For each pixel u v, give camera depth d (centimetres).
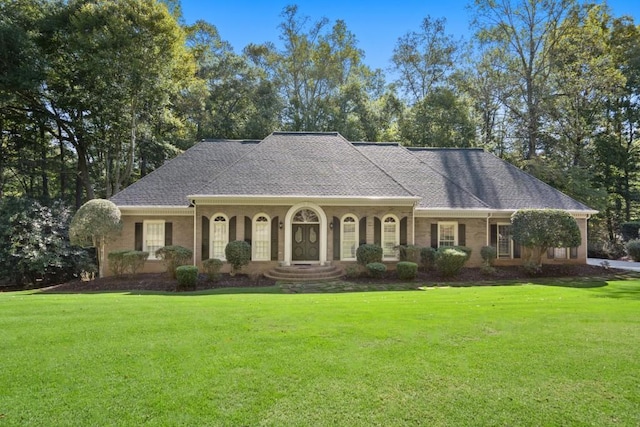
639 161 3825
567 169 3180
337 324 833
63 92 2783
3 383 541
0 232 2066
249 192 1914
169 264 1775
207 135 3825
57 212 2341
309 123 4122
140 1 2466
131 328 803
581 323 844
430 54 4400
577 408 476
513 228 2023
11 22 2495
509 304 1079
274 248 1944
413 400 495
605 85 3186
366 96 4256
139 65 2506
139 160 3553
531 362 612
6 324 838
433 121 3712
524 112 3694
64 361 619
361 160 2195
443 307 1025
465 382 544
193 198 1886
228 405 482
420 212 2108
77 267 2264
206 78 4222
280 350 667
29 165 3250
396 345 691
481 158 2623
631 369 587
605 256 3111
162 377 560
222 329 796
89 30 2458
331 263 1956
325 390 521
